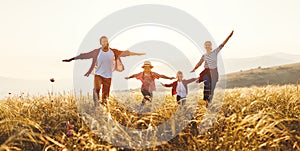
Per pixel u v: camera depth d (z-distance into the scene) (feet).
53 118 24.21
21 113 25.64
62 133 21.33
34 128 22.02
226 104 27.50
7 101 29.68
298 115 23.40
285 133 18.62
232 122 20.34
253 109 26.45
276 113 22.90
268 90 32.24
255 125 20.01
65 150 17.44
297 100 26.63
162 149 19.62
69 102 27.71
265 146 18.93
